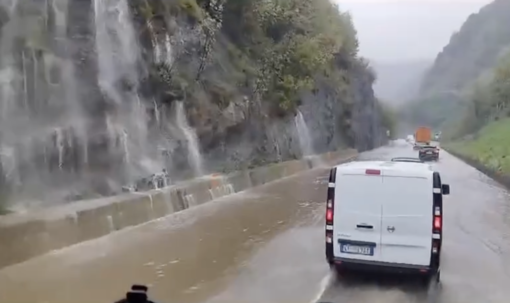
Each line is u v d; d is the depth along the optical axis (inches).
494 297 331.9
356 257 355.9
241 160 1134.4
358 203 356.8
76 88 633.6
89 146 625.6
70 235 467.8
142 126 748.6
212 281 357.7
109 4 708.7
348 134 2780.5
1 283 344.2
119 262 407.5
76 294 323.3
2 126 533.0
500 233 548.7
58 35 619.8
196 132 917.2
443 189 406.9
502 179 1112.8
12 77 548.4
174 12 877.8
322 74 2016.5
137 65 759.1
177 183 776.9
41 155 558.9
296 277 370.3
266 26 1395.2
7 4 547.8
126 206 574.2
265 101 1336.1
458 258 437.1
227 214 668.7
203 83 968.9
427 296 331.9
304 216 652.1
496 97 3713.1
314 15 1686.8
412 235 345.4
